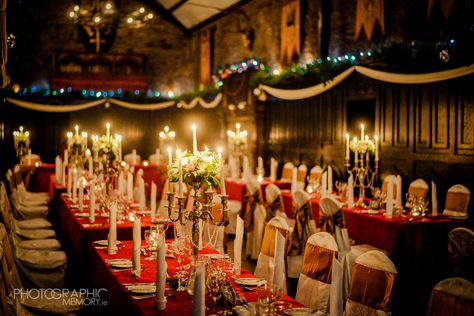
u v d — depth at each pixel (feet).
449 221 20.13
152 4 61.46
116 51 61.67
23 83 58.39
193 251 11.55
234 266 12.59
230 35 53.52
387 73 26.81
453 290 8.64
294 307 10.24
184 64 64.18
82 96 58.59
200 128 57.52
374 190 23.66
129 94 60.59
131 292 11.02
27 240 22.13
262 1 46.60
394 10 30.68
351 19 35.01
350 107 33.27
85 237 18.31
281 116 41.70
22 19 40.83
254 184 25.89
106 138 23.59
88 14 50.83
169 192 11.91
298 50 40.37
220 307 10.14
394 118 29.17
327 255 12.72
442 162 25.76
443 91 25.75
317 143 36.86
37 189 45.44
